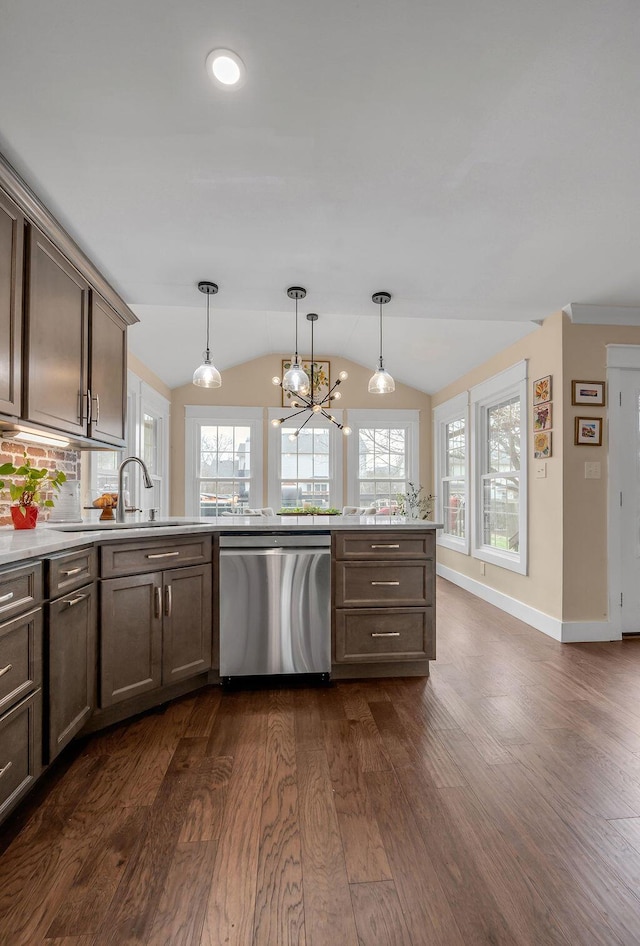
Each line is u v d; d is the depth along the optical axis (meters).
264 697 2.24
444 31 1.19
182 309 3.71
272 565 2.36
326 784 1.56
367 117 1.46
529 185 1.82
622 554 3.13
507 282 2.71
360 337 4.96
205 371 2.81
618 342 3.12
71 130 1.51
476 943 1.01
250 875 1.19
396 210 1.98
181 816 1.41
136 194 1.86
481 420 4.48
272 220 2.06
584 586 3.06
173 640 2.16
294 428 5.75
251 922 1.06
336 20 1.16
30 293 1.80
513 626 3.35
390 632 2.44
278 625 2.37
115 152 1.61
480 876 1.19
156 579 2.08
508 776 1.61
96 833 1.34
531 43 1.23
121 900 1.11
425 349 4.62
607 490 3.09
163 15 1.15
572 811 1.43
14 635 1.34
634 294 2.88
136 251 2.32
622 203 1.94
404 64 1.28
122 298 2.84
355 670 2.46
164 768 1.66
